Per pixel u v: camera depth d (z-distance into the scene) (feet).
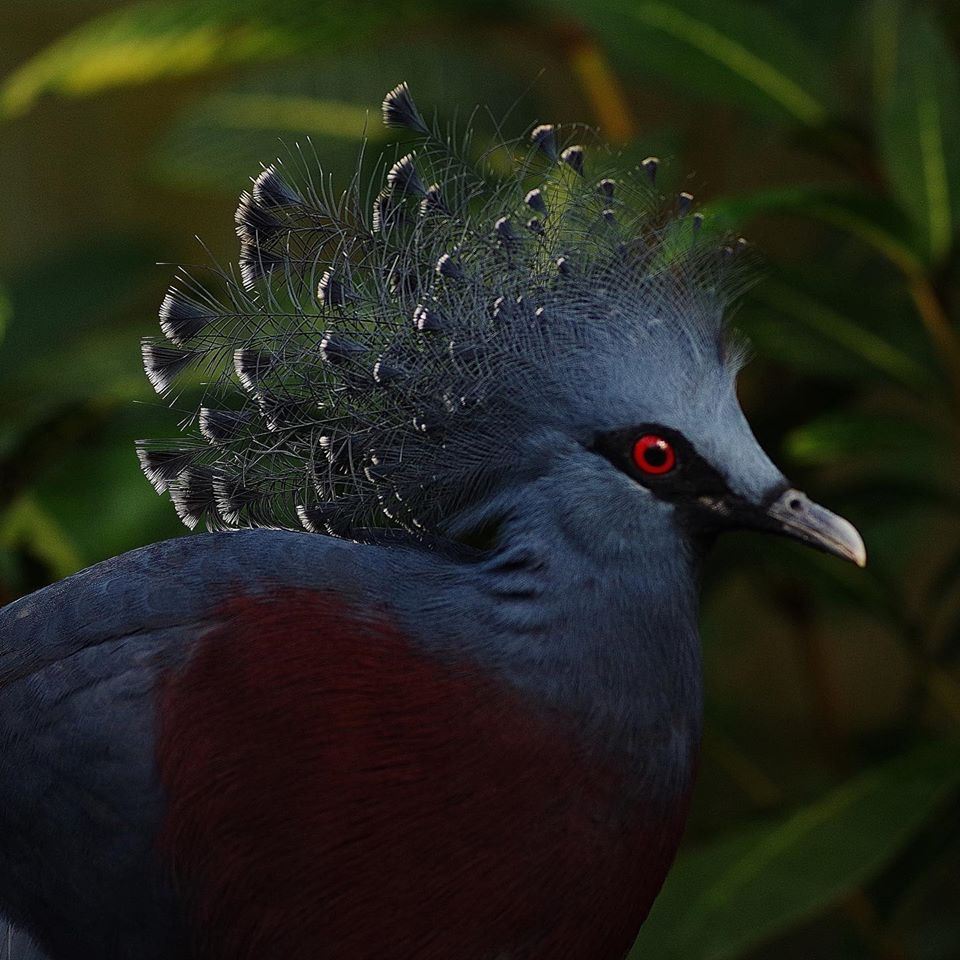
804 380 13.94
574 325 12.87
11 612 12.94
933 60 13.51
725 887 13.26
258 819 12.80
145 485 13.61
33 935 12.90
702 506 12.86
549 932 12.84
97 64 13.76
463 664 12.81
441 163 13.06
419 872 12.80
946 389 13.60
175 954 12.86
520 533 12.85
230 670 12.82
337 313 12.90
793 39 13.64
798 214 13.48
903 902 13.76
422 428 12.87
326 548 12.86
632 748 12.84
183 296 12.92
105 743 12.83
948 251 13.51
